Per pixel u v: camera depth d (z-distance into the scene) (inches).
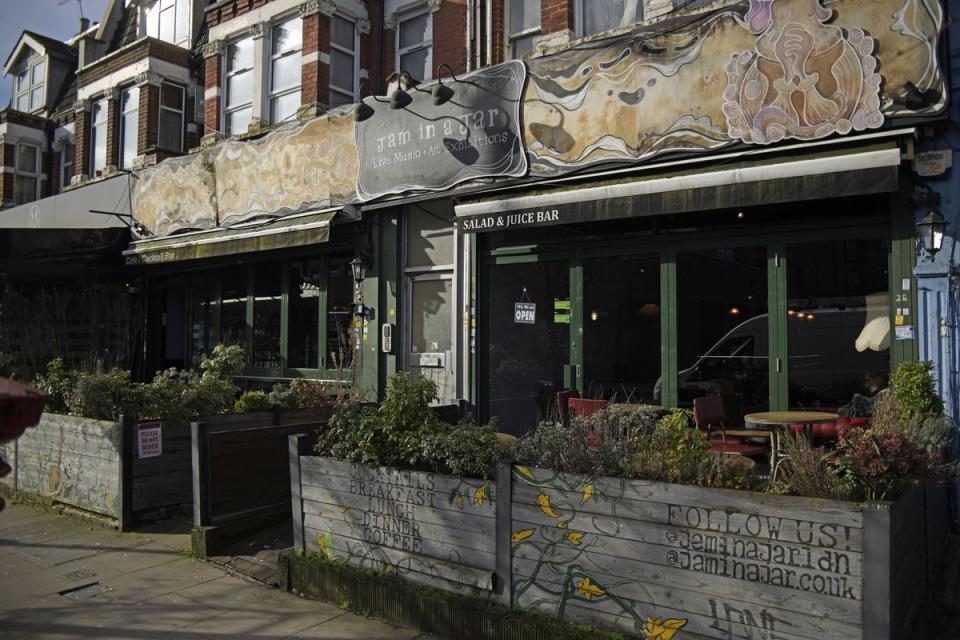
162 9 637.9
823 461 151.3
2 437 95.1
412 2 445.4
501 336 361.1
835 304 269.0
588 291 331.9
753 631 140.0
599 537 160.2
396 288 395.9
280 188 437.1
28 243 529.3
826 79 254.5
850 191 241.6
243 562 240.7
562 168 321.4
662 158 293.9
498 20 381.4
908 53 241.0
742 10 271.1
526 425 345.4
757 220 287.0
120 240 539.5
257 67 485.1
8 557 251.4
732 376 290.8
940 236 238.2
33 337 513.3
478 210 332.8
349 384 371.9
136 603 208.8
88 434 296.8
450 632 179.2
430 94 363.6
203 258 482.6
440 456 188.9
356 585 199.9
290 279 469.1
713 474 156.0
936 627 168.9
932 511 192.4
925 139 246.8
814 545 134.3
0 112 708.0
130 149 592.4
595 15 348.2
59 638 185.3
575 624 161.8
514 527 173.2
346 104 440.1
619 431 172.6
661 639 150.4
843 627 130.9
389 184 383.6
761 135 268.4
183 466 297.0
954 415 237.1
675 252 307.7
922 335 245.1
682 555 148.9
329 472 212.5
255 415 315.0
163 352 573.3
